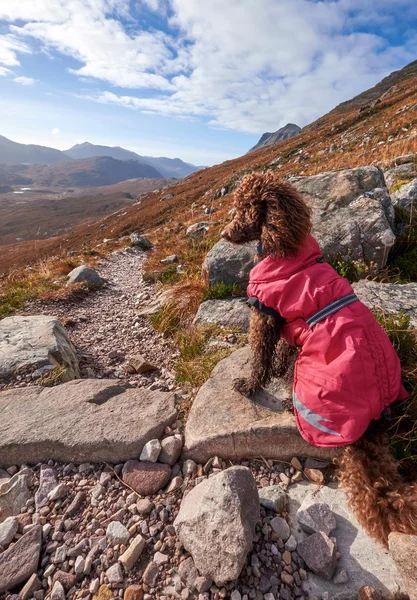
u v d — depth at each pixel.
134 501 0.79
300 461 0.86
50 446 0.92
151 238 6.50
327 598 0.59
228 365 1.16
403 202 2.01
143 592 0.61
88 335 1.87
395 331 1.04
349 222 1.72
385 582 0.60
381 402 0.72
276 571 0.64
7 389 1.19
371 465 0.70
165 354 1.61
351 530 0.69
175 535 0.71
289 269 0.81
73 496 0.82
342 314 0.75
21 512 0.80
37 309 2.21
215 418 0.94
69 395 1.11
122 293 2.68
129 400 1.08
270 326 0.87
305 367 0.77
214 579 0.60
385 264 1.72
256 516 0.68
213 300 1.84
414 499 0.64
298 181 2.07
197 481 0.82
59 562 0.68
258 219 0.83
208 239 3.65
